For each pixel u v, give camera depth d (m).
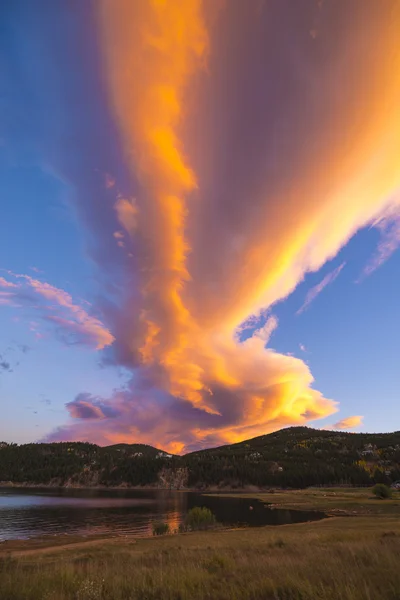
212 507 102.69
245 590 9.12
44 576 11.80
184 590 9.32
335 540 24.25
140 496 177.50
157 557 19.30
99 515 84.94
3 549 41.16
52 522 71.19
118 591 9.69
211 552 20.50
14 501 130.00
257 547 22.39
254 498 145.25
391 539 19.47
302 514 73.56
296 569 11.25
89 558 24.98
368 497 108.69
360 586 8.44
